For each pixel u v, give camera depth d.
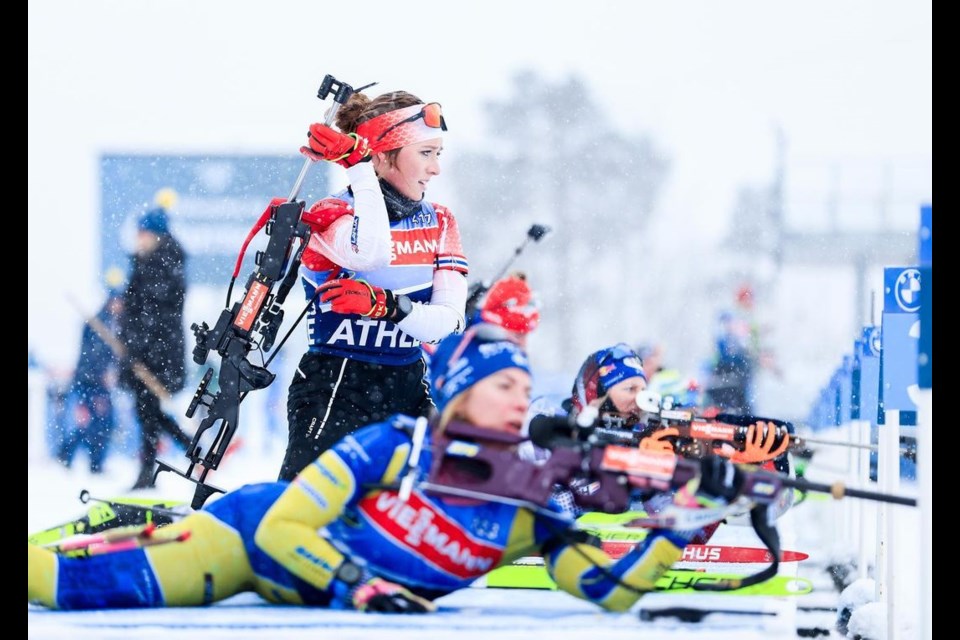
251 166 67.75
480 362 15.30
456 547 15.45
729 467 15.27
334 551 15.19
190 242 67.69
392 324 21.67
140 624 14.37
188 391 55.41
